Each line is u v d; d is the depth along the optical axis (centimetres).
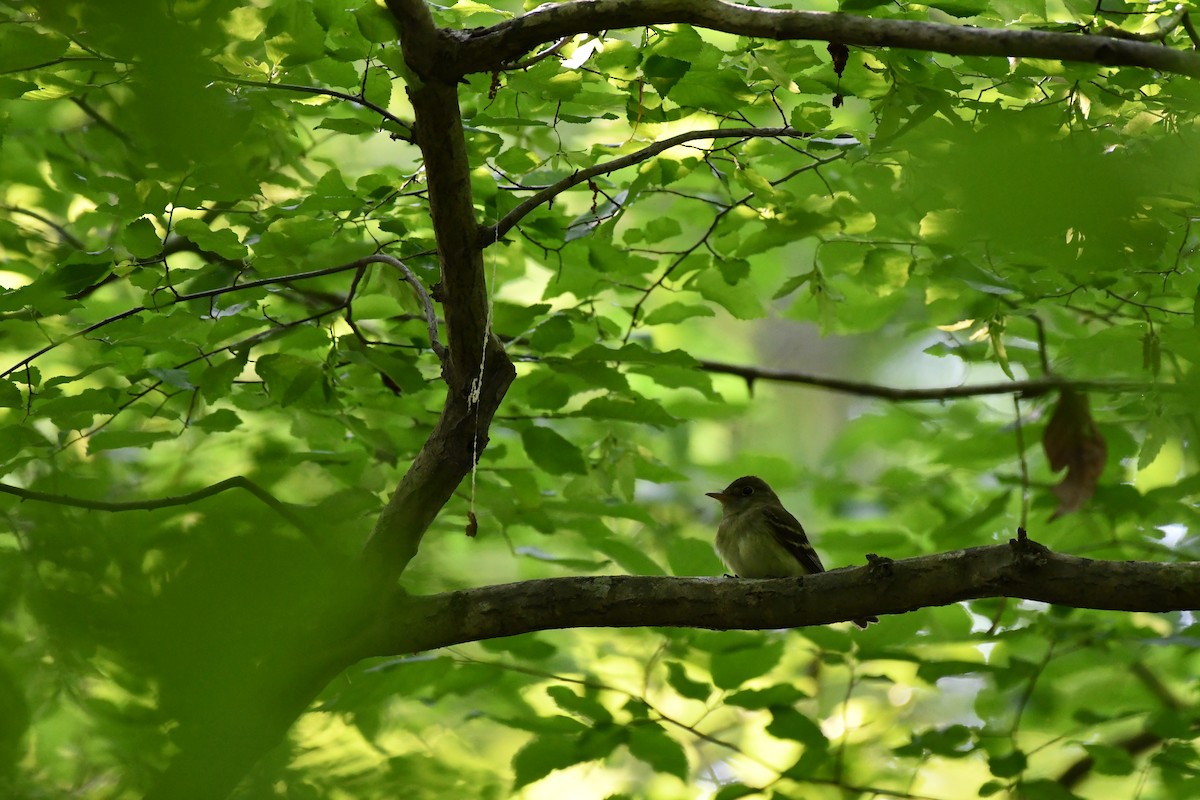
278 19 776
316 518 884
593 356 1014
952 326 1112
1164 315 1101
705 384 1139
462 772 1121
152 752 1006
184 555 748
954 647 1202
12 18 729
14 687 890
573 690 1069
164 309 972
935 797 1141
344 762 1079
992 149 603
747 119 944
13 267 1241
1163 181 745
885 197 998
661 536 1630
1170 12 816
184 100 597
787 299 2500
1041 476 1453
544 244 1052
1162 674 1341
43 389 902
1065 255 813
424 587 1106
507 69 766
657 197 1534
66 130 1294
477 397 803
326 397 957
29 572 828
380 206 981
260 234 948
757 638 1046
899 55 803
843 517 1580
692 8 676
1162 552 1257
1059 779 1193
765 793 1083
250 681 746
